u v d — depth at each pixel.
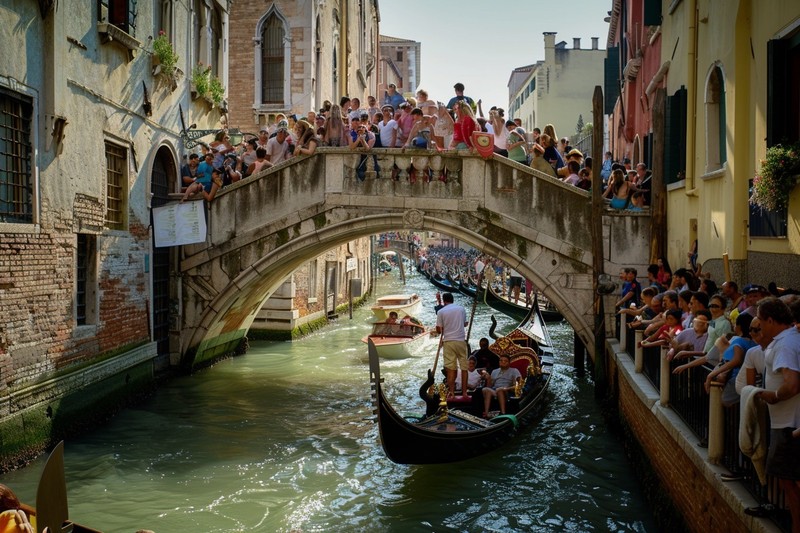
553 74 45.31
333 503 8.30
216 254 13.70
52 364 9.40
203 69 15.05
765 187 7.18
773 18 7.52
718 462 5.52
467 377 10.95
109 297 11.16
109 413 11.16
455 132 13.16
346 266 26.95
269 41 21.06
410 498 8.45
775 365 4.25
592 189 12.41
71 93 9.78
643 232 12.63
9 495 3.89
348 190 13.26
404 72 72.62
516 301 26.59
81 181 10.15
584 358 15.72
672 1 12.13
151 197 12.87
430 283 51.44
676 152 11.93
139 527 7.53
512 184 12.92
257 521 7.74
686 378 6.67
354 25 30.27
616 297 12.55
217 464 9.53
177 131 13.99
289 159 13.40
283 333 19.62
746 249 8.52
